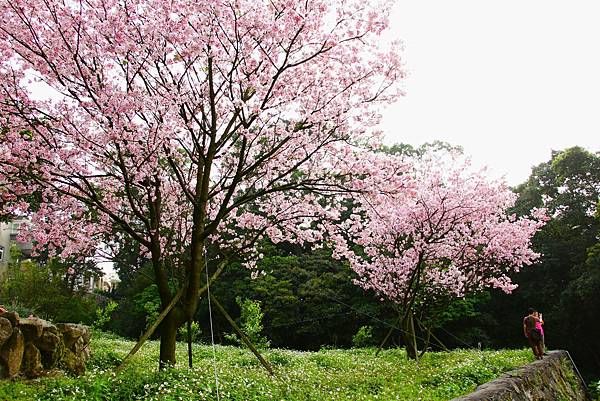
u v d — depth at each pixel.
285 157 10.20
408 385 9.14
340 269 29.27
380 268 17.19
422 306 17.39
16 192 8.68
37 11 7.70
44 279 21.19
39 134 8.29
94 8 8.09
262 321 28.16
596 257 24.94
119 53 7.96
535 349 13.27
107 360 10.31
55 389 6.32
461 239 16.66
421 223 15.60
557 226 29.61
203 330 29.42
